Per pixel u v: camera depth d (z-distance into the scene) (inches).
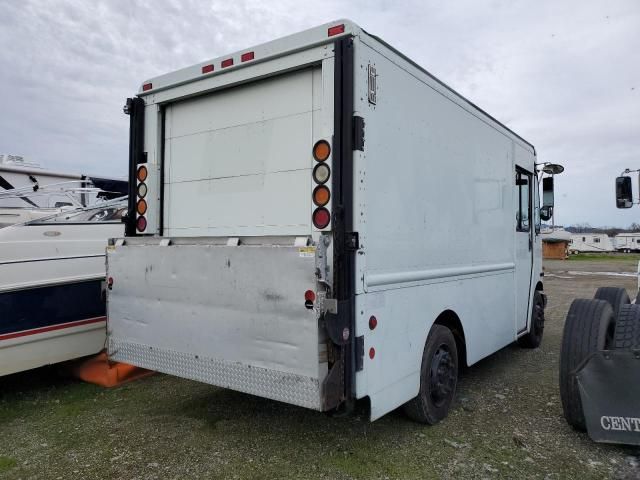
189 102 158.2
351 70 116.5
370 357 121.3
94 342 199.9
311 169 129.2
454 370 164.7
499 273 206.7
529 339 259.6
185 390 192.7
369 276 120.5
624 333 139.6
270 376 117.6
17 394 190.7
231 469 127.7
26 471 128.3
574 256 1670.8
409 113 139.2
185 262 133.9
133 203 166.1
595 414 135.1
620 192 213.3
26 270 180.1
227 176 147.9
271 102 137.9
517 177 231.1
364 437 146.5
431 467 128.8
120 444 143.7
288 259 113.3
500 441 145.0
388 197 128.8
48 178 293.0
